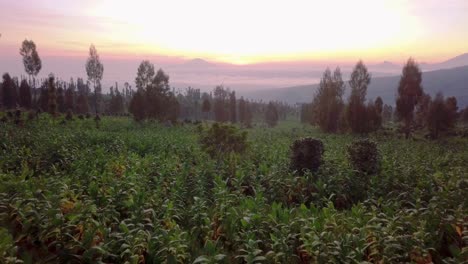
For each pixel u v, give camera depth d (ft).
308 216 35.60
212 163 59.93
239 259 29.76
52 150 68.44
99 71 290.97
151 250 27.53
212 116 420.77
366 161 55.77
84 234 27.96
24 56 265.13
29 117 157.28
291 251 28.76
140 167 55.72
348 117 187.01
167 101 218.59
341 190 48.83
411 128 194.49
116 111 301.02
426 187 49.44
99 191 40.65
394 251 28.53
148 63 213.46
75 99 342.03
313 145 56.65
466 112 275.80
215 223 34.17
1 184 36.94
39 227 28.66
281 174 54.08
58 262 25.95
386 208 37.37
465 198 42.01
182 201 41.57
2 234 25.31
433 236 31.83
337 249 27.07
